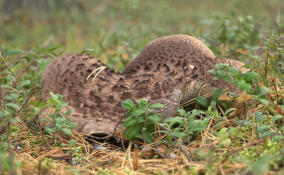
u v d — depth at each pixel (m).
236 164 5.48
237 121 6.76
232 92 7.48
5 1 27.03
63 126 6.42
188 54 7.96
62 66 7.91
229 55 10.78
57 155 6.59
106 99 7.04
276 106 7.58
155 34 15.92
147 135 6.57
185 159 5.96
